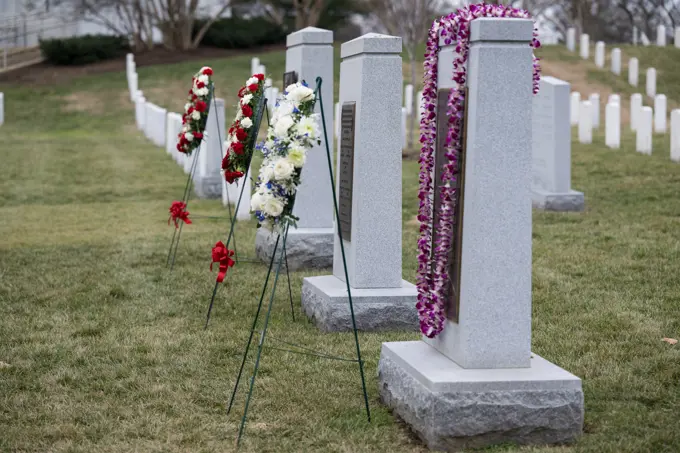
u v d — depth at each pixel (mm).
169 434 4973
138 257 10352
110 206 15070
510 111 4707
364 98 7223
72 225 13008
